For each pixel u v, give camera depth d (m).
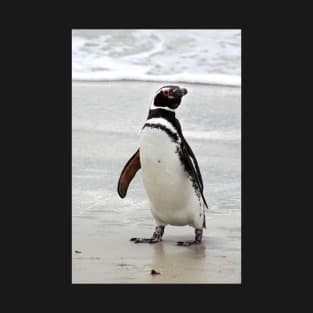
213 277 13.29
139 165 16.14
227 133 24.00
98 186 19.25
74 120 25.50
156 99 15.21
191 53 35.59
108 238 15.77
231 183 19.77
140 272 13.54
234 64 34.16
